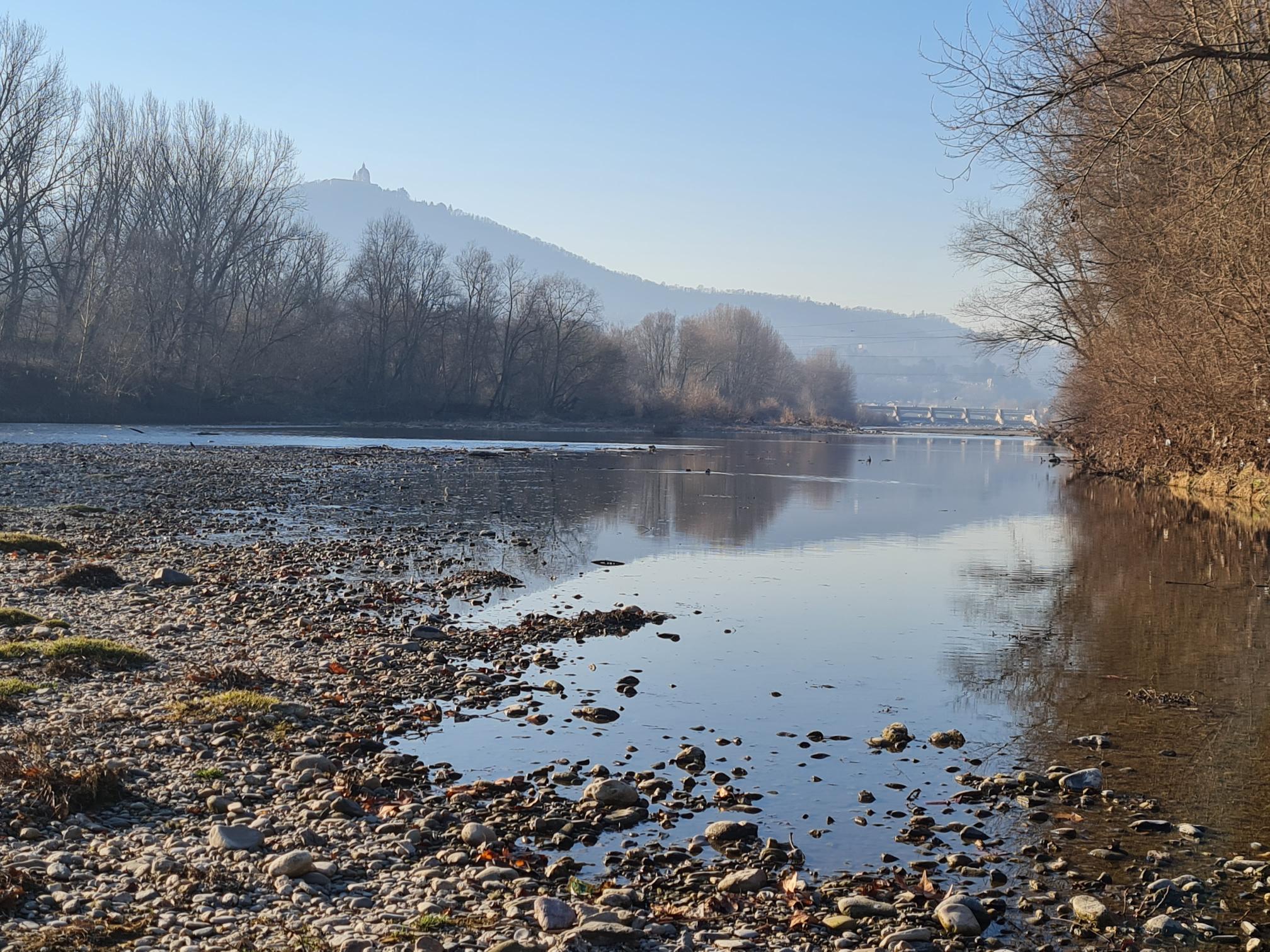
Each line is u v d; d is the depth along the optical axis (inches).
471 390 4379.9
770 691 474.6
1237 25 494.0
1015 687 485.1
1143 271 1151.6
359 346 4020.7
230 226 3336.6
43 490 1236.5
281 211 3535.9
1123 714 442.6
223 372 3393.2
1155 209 991.0
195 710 397.4
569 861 282.8
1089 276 1622.8
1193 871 287.1
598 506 1312.7
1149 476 1793.8
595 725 418.0
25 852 264.4
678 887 273.0
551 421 4522.6
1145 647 569.0
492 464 2074.3
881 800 341.4
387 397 4055.1
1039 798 341.4
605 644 564.1
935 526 1162.0
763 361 6427.2
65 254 3085.6
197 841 280.4
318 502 1264.8
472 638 563.2
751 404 6122.1
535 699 454.0
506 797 331.0
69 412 2901.1
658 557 893.8
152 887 249.3
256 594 659.4
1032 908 264.2
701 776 361.7
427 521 1112.2
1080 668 521.3
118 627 543.5
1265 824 321.4
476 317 4394.7
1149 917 259.8
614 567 836.0
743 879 272.1
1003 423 7504.9
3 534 803.4
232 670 451.8
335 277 4274.1
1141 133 571.2
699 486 1660.9
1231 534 1088.2
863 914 258.1
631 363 5492.1
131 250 3070.9
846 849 300.7
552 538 1000.9
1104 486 1769.2
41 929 221.0
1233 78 569.6
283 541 923.4
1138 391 1504.7
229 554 823.1
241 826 285.1
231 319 3526.1
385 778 346.0
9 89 2760.8
